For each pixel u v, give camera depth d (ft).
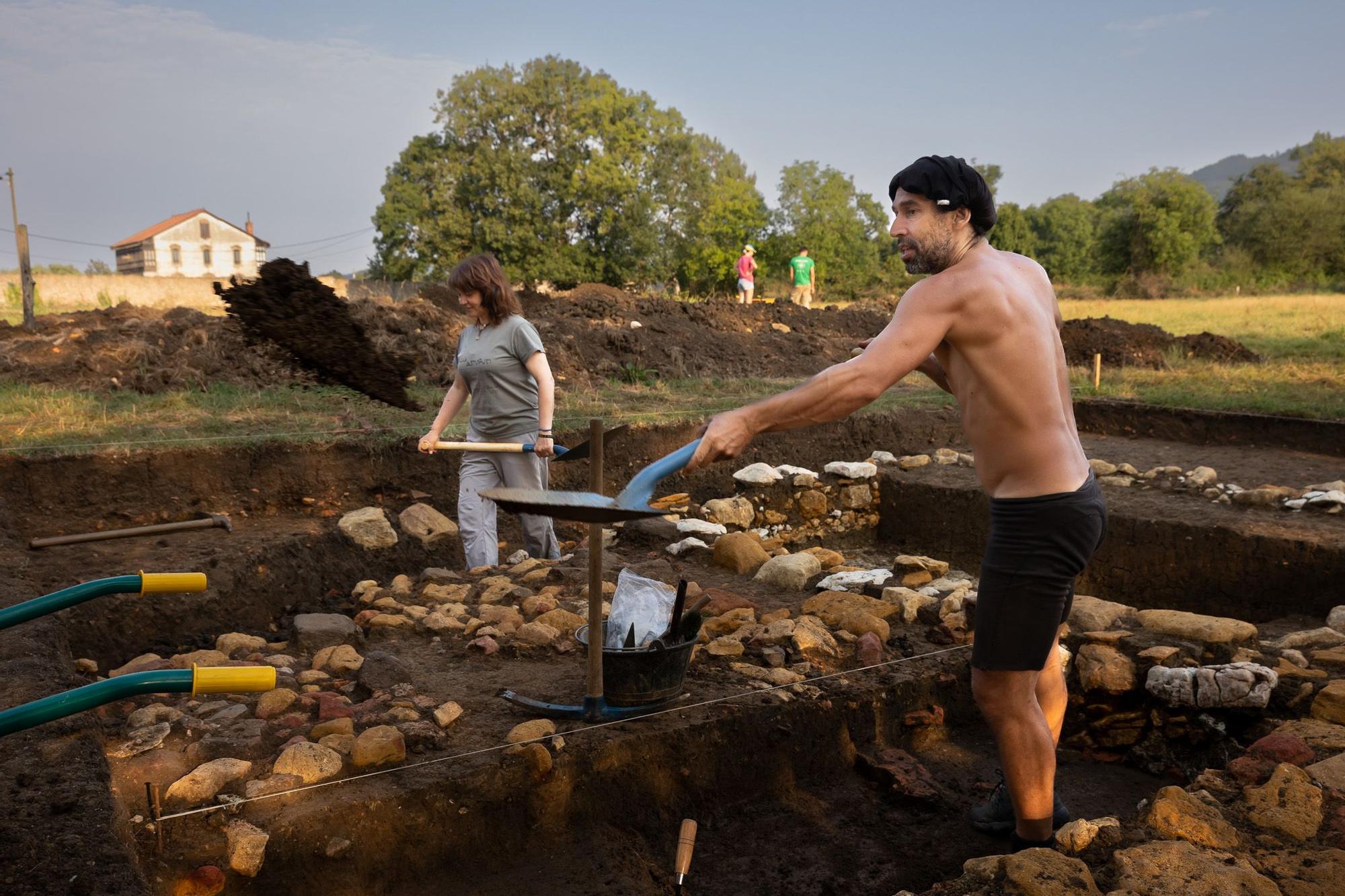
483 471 18.39
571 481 26.11
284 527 20.86
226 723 10.96
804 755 12.19
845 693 12.63
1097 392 36.17
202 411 25.68
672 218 167.32
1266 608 20.38
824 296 168.76
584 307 48.83
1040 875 7.72
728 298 59.47
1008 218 185.57
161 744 10.38
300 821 9.23
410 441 24.04
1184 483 25.40
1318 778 9.24
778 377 41.09
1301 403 32.68
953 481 27.17
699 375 39.86
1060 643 14.16
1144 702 13.35
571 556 18.83
